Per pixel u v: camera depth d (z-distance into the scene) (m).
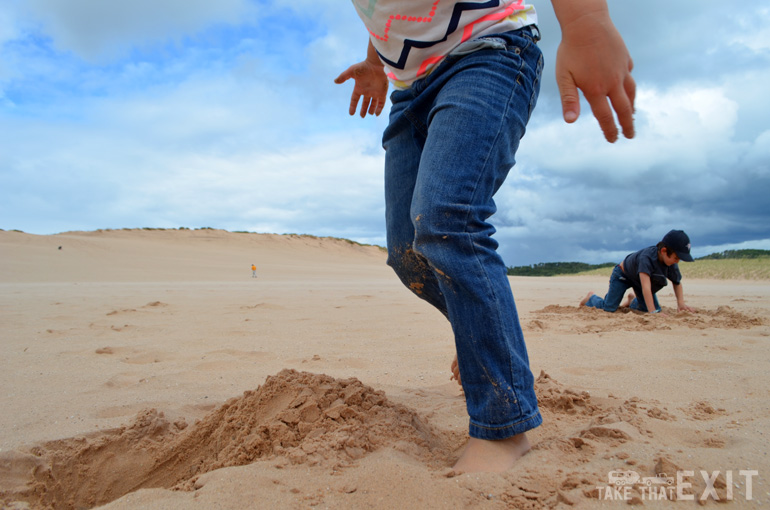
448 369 2.93
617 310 5.72
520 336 1.42
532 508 1.13
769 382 2.34
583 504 1.13
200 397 2.37
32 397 2.36
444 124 1.42
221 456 1.61
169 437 1.87
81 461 1.73
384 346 3.68
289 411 1.63
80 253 29.30
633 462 1.32
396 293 10.51
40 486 1.58
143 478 1.74
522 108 1.53
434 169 1.38
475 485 1.22
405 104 1.74
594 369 2.77
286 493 1.22
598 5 1.34
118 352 3.48
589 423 1.76
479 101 1.42
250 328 4.64
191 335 4.23
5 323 5.04
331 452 1.44
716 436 1.55
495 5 1.54
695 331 4.01
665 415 1.77
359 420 1.62
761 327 4.22
